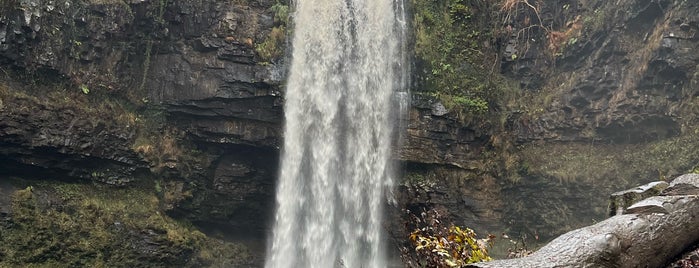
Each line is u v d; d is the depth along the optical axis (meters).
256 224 15.54
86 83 13.07
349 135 15.35
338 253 15.05
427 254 3.54
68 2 12.71
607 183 14.20
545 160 15.17
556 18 15.90
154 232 13.52
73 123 12.67
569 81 15.23
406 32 15.77
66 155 12.59
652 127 13.73
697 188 3.45
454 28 16.16
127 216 13.31
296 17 14.89
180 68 14.25
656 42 13.39
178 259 13.87
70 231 12.39
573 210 14.72
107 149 13.27
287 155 14.62
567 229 14.65
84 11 12.95
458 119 15.34
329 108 15.12
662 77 13.41
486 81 15.86
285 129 14.59
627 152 14.16
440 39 15.95
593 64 14.73
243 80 14.08
